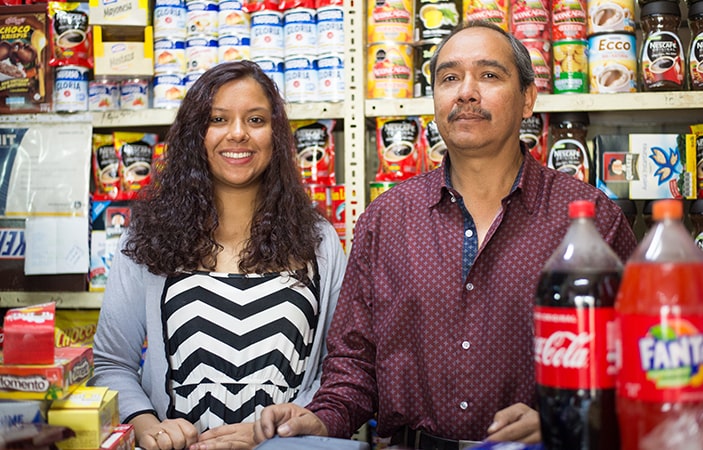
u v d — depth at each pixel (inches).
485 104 64.1
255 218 75.3
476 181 67.6
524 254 65.0
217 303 71.7
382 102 89.0
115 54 92.0
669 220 34.3
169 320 71.8
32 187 94.4
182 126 74.1
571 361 35.8
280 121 75.6
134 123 93.6
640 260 33.6
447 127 65.7
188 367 71.0
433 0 89.4
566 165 87.2
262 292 72.6
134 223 76.4
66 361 48.6
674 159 85.6
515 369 64.2
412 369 66.6
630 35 86.6
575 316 35.8
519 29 87.4
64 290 93.6
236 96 72.6
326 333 77.5
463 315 65.0
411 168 90.3
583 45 87.6
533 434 53.1
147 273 74.3
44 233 94.0
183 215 73.5
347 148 89.6
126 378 73.7
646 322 32.5
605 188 86.4
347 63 89.6
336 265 78.3
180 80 93.9
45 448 43.6
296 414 59.5
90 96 95.5
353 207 89.7
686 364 32.0
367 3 91.4
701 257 34.0
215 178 75.5
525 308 64.1
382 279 69.2
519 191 66.6
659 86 85.1
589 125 102.7
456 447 63.1
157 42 94.0
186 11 94.6
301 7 91.0
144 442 63.6
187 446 63.7
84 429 47.7
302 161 92.4
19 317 47.6
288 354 71.8
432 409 65.7
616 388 34.9
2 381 47.3
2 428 44.5
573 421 35.8
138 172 95.1
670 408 32.0
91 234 95.0
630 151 85.9
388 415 66.9
